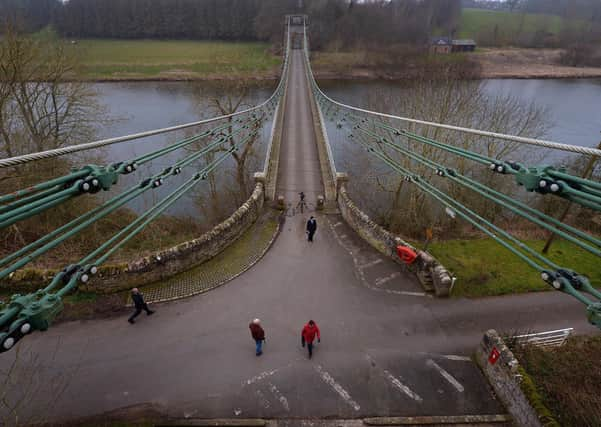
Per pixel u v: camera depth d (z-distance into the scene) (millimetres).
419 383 11453
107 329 12820
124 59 72750
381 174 28547
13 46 18719
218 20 97500
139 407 10531
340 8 91812
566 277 5379
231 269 16125
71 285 5422
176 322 13258
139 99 51312
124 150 34125
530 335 12648
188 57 76562
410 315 13984
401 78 58812
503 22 101562
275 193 23578
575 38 83500
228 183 30766
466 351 12633
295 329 13180
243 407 10602
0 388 10727
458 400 10992
